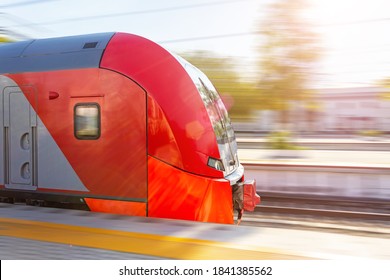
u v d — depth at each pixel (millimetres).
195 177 4773
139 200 4859
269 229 4074
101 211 5055
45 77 5305
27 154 5465
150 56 5035
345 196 8781
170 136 4746
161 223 4328
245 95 14383
